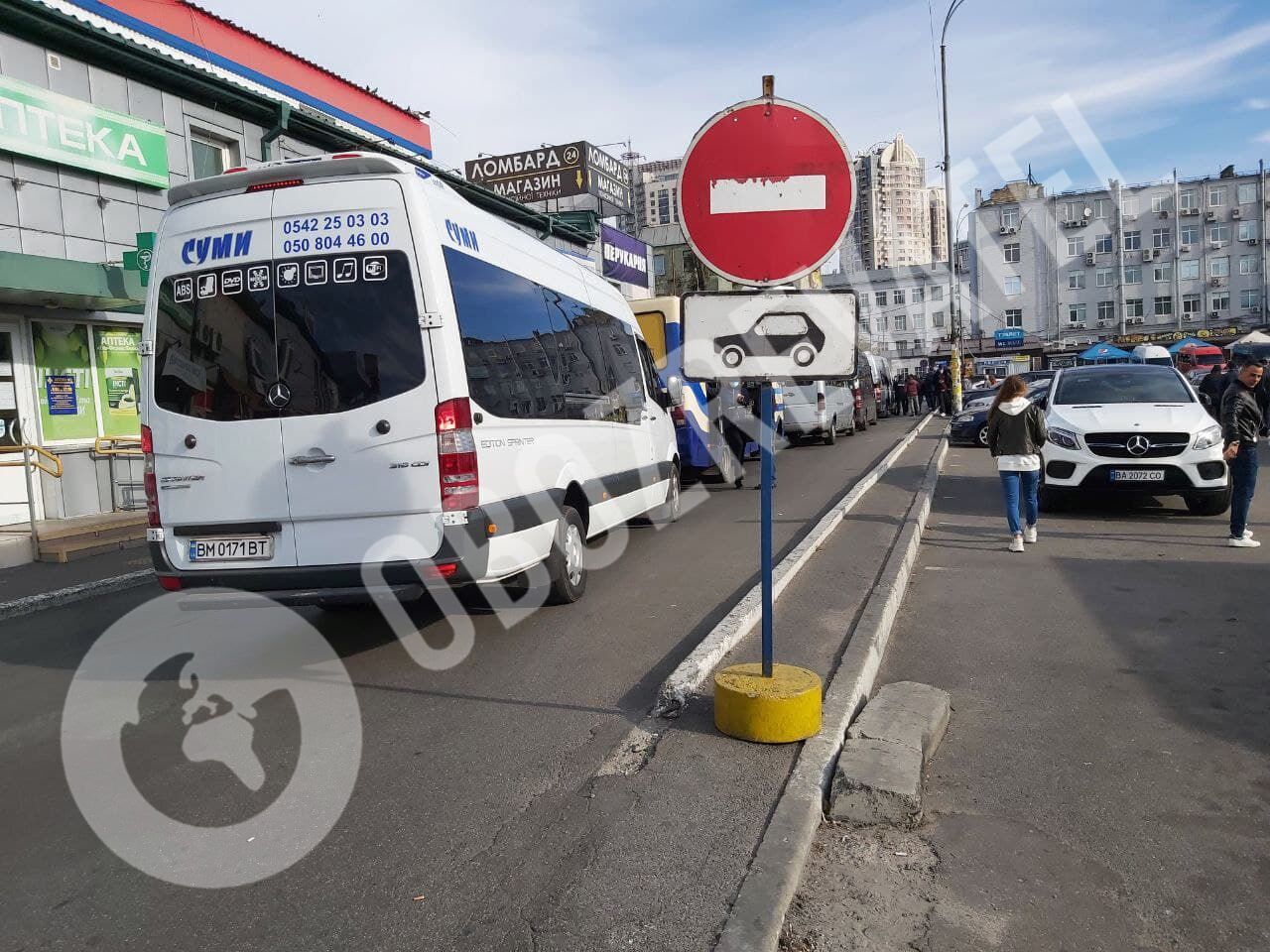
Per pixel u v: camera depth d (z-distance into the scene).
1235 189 62.59
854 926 2.71
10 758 4.24
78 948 2.71
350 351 5.02
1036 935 2.67
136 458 11.72
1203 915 2.76
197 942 2.71
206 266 5.21
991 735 4.19
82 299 10.20
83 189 10.59
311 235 5.08
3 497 10.14
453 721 4.43
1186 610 6.18
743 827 3.18
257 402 5.10
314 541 5.05
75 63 10.50
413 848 3.19
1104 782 3.67
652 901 2.76
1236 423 8.02
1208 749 3.97
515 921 2.71
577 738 4.14
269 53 14.91
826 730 3.96
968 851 3.14
